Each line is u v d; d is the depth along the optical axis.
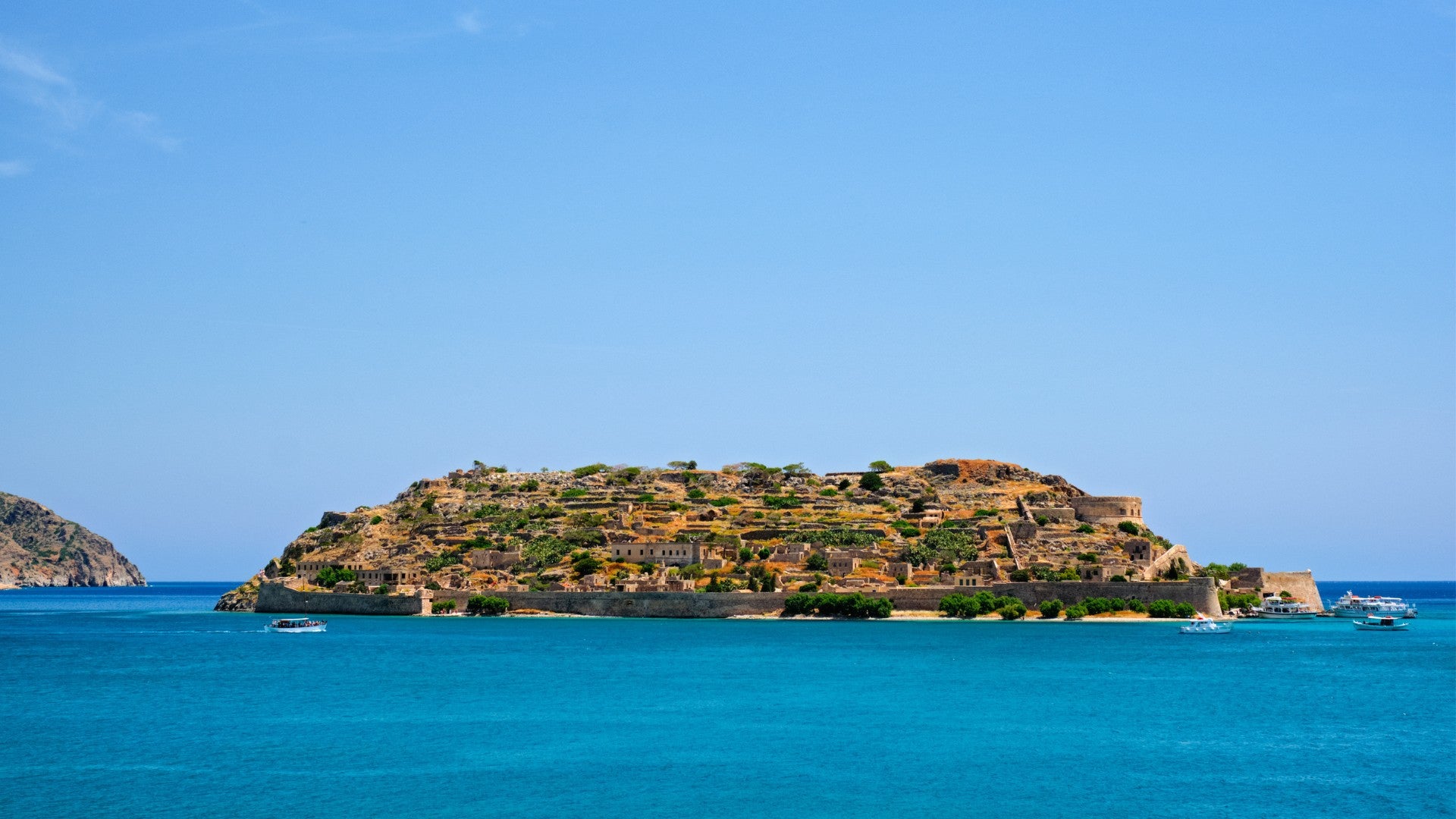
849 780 133.75
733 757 144.88
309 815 118.75
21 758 142.38
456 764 140.12
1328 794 127.38
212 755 144.38
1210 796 126.88
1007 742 154.50
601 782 132.25
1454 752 148.50
